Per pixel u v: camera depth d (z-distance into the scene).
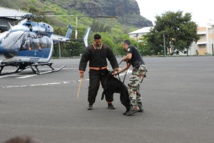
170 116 7.05
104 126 6.18
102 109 8.05
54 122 6.57
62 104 8.87
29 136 0.99
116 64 7.77
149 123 6.39
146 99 9.56
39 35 21.08
